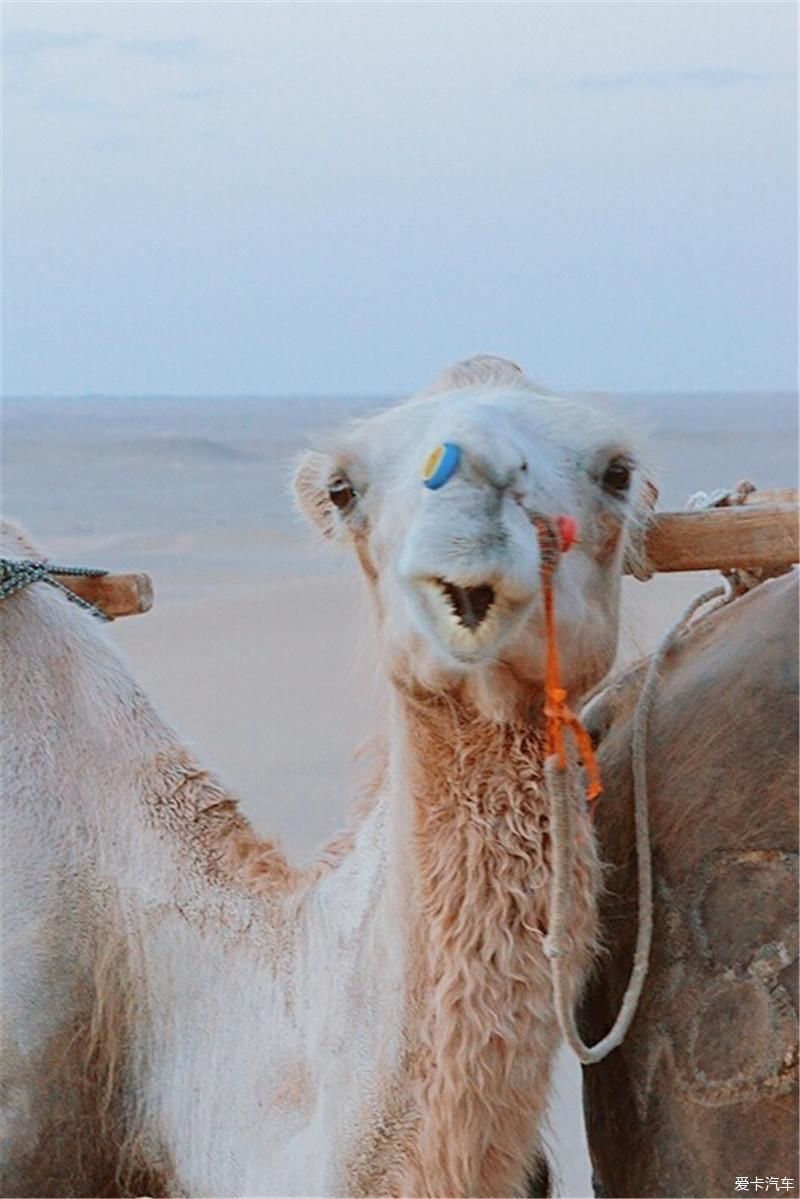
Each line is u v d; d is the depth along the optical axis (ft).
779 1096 11.94
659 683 14.02
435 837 12.08
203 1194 14.06
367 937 12.87
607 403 13.03
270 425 346.33
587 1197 19.61
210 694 50.60
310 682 51.60
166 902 14.64
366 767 14.17
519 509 10.90
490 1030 11.87
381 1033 12.53
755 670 13.11
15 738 15.55
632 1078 12.91
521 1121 12.07
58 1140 14.82
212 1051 14.10
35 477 182.50
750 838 12.51
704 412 385.50
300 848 33.32
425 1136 12.17
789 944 12.14
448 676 11.61
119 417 412.36
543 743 11.94
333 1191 12.75
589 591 12.03
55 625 16.05
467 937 11.93
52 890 15.10
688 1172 12.31
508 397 12.07
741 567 13.55
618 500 12.19
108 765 15.42
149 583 16.70
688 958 12.60
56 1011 14.89
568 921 11.77
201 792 15.19
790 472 165.99
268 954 13.89
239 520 123.54
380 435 12.22
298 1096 13.33
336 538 13.73
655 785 13.33
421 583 10.73
